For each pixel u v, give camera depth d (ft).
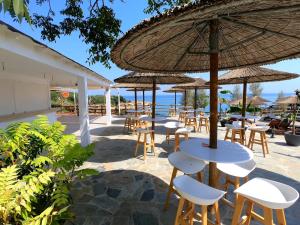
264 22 7.15
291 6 4.97
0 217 5.68
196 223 7.81
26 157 7.98
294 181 11.73
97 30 14.67
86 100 18.62
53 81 29.68
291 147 19.58
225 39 9.22
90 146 8.66
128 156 16.58
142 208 8.98
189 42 9.59
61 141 8.73
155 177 12.33
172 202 9.48
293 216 8.31
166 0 14.30
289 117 28.66
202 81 33.12
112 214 8.54
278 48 9.29
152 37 7.66
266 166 14.19
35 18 14.83
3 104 18.30
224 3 3.96
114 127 31.89
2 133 7.76
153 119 19.30
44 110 26.13
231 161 6.72
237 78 19.58
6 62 11.79
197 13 4.45
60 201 6.83
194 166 8.07
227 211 8.59
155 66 11.87
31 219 5.74
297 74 18.03
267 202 5.18
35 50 10.59
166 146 19.97
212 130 7.96
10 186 5.97
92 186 11.07
